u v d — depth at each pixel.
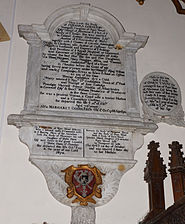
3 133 2.69
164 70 3.18
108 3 3.39
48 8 3.27
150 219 2.48
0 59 2.96
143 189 2.66
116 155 2.72
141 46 3.23
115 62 3.09
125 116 2.85
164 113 2.96
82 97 2.90
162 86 3.07
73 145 2.70
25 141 2.66
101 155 2.70
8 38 3.05
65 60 3.02
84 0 3.35
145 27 3.35
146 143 2.84
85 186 2.59
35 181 2.57
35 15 3.21
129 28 3.32
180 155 2.72
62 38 3.11
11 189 2.51
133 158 2.73
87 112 2.85
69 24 3.20
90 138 2.75
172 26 3.40
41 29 3.06
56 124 2.73
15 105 2.81
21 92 2.87
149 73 3.12
